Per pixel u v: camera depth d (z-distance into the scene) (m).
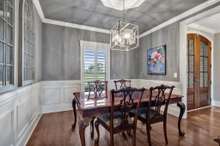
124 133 2.57
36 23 3.28
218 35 4.87
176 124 3.13
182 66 3.52
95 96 2.62
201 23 4.18
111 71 4.99
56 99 4.13
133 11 3.45
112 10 3.42
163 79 4.16
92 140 2.41
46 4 3.13
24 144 2.24
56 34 4.16
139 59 5.36
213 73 4.98
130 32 3.14
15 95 1.90
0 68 1.61
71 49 4.37
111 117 1.93
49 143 2.30
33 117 2.97
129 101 2.04
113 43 3.37
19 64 2.16
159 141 2.36
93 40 4.70
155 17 3.79
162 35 4.21
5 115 1.60
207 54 4.85
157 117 2.29
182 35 3.52
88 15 3.73
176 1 2.93
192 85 4.42
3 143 1.56
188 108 4.30
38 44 3.54
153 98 2.38
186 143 2.29
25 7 2.36
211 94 4.98
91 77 4.62
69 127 2.96
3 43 1.65
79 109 2.02
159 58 4.30
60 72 4.21
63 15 3.74
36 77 3.34
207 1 2.88
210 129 2.87
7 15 1.79
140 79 5.29
